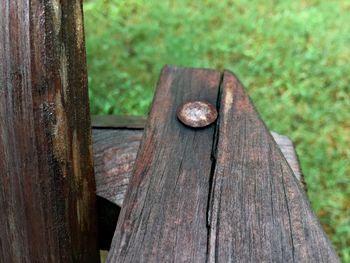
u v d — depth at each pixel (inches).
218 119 7.9
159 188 6.8
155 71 20.3
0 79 5.8
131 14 23.4
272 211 6.5
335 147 18.2
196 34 22.7
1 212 6.3
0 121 5.9
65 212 6.4
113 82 19.2
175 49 21.4
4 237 6.5
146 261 5.9
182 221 6.3
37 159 5.9
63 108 6.0
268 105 19.2
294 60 21.5
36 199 6.1
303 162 17.2
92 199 7.3
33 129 5.8
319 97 19.9
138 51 21.4
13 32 5.6
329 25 23.8
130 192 6.7
